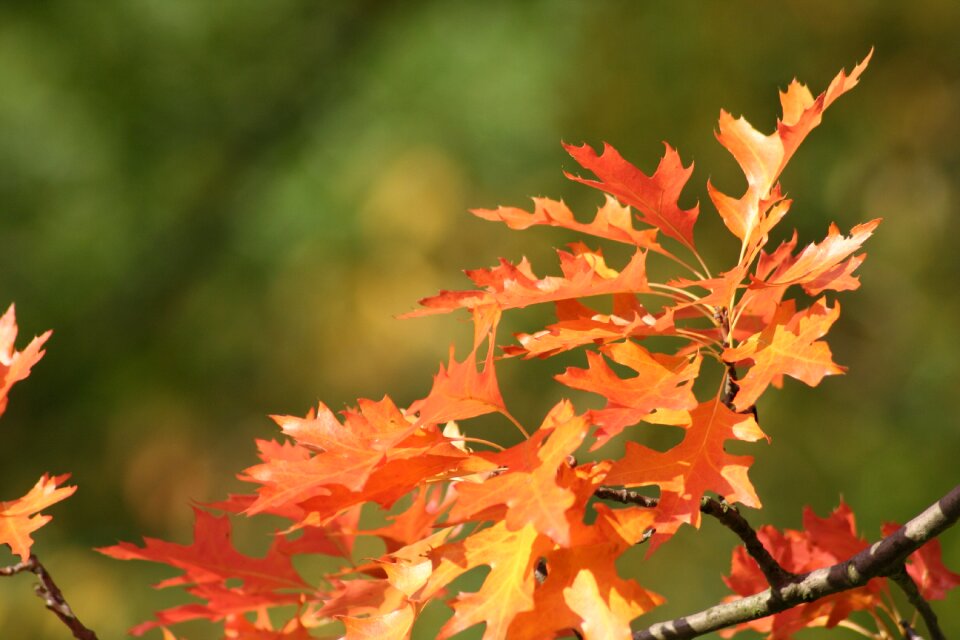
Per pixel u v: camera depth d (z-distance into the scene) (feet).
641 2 29.12
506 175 28.04
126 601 28.35
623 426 6.14
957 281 29.86
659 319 6.78
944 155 30.27
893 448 28.35
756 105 29.19
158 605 28.30
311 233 28.48
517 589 5.87
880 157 30.19
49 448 30.30
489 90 28.07
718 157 28.43
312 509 6.38
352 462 6.22
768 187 7.54
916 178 30.37
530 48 28.40
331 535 8.51
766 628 8.67
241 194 30.89
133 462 29.66
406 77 28.96
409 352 27.50
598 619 5.82
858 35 29.84
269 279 28.86
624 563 27.02
